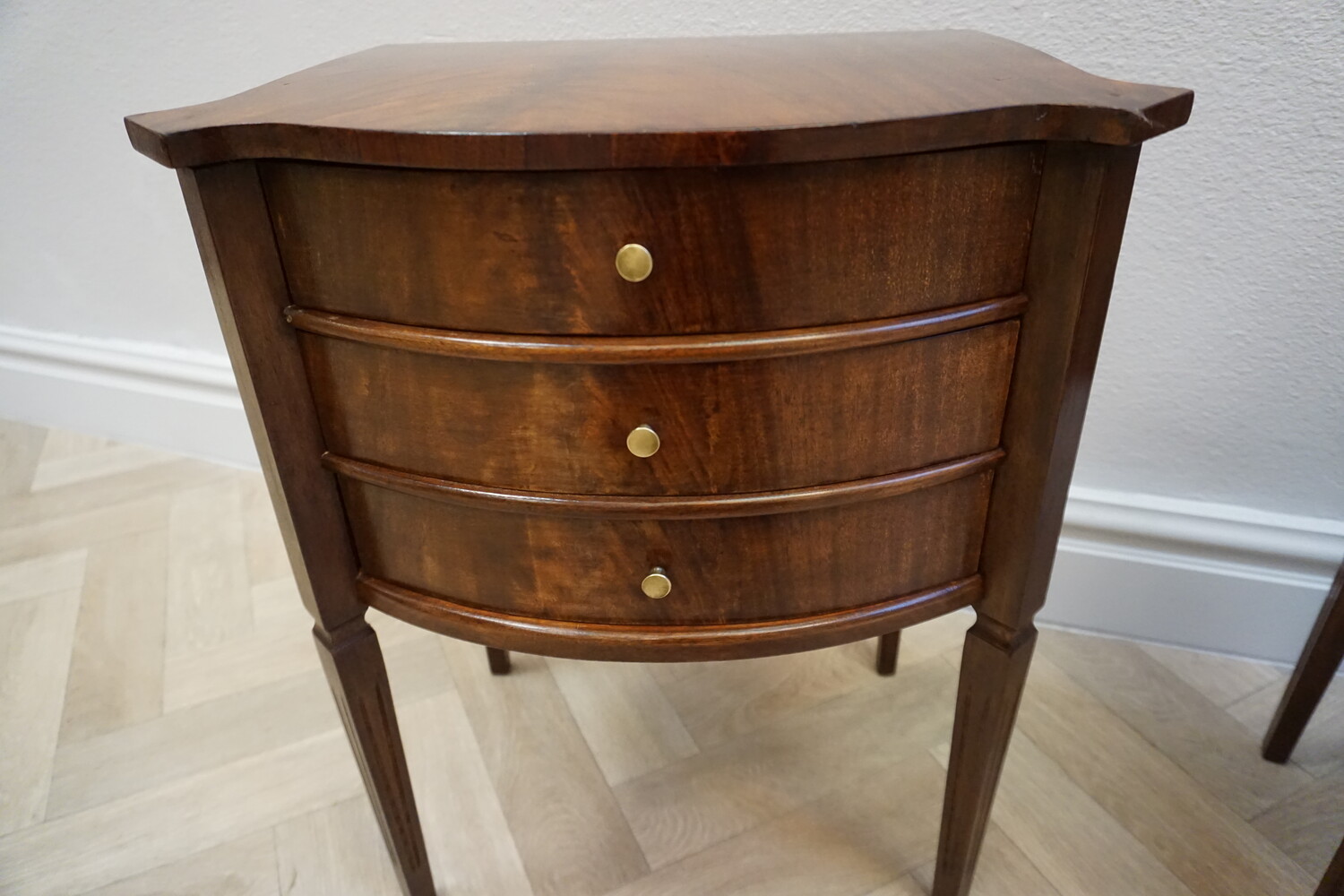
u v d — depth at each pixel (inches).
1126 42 32.6
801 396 19.7
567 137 16.1
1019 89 18.6
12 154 54.9
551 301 18.6
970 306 19.4
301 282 20.3
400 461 21.8
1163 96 17.2
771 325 18.8
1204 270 35.4
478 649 43.8
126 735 38.9
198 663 43.0
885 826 33.8
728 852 33.0
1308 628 39.6
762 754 37.2
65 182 54.9
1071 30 33.1
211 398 58.7
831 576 22.3
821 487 20.8
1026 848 32.6
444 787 36.0
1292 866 31.6
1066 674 40.8
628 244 17.8
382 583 24.5
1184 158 33.7
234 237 19.5
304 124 17.6
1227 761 36.1
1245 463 38.6
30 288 60.8
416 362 20.2
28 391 64.6
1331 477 37.6
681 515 20.9
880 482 20.9
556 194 17.4
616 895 31.5
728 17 37.3
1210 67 32.0
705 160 16.2
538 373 19.5
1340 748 36.4
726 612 22.6
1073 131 16.9
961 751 26.3
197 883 32.5
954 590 23.3
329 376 21.4
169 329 58.8
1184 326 36.6
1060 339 19.4
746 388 19.5
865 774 36.1
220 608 46.7
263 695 41.0
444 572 23.3
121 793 36.0
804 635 22.8
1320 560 38.2
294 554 23.9
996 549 22.8
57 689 41.5
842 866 32.3
